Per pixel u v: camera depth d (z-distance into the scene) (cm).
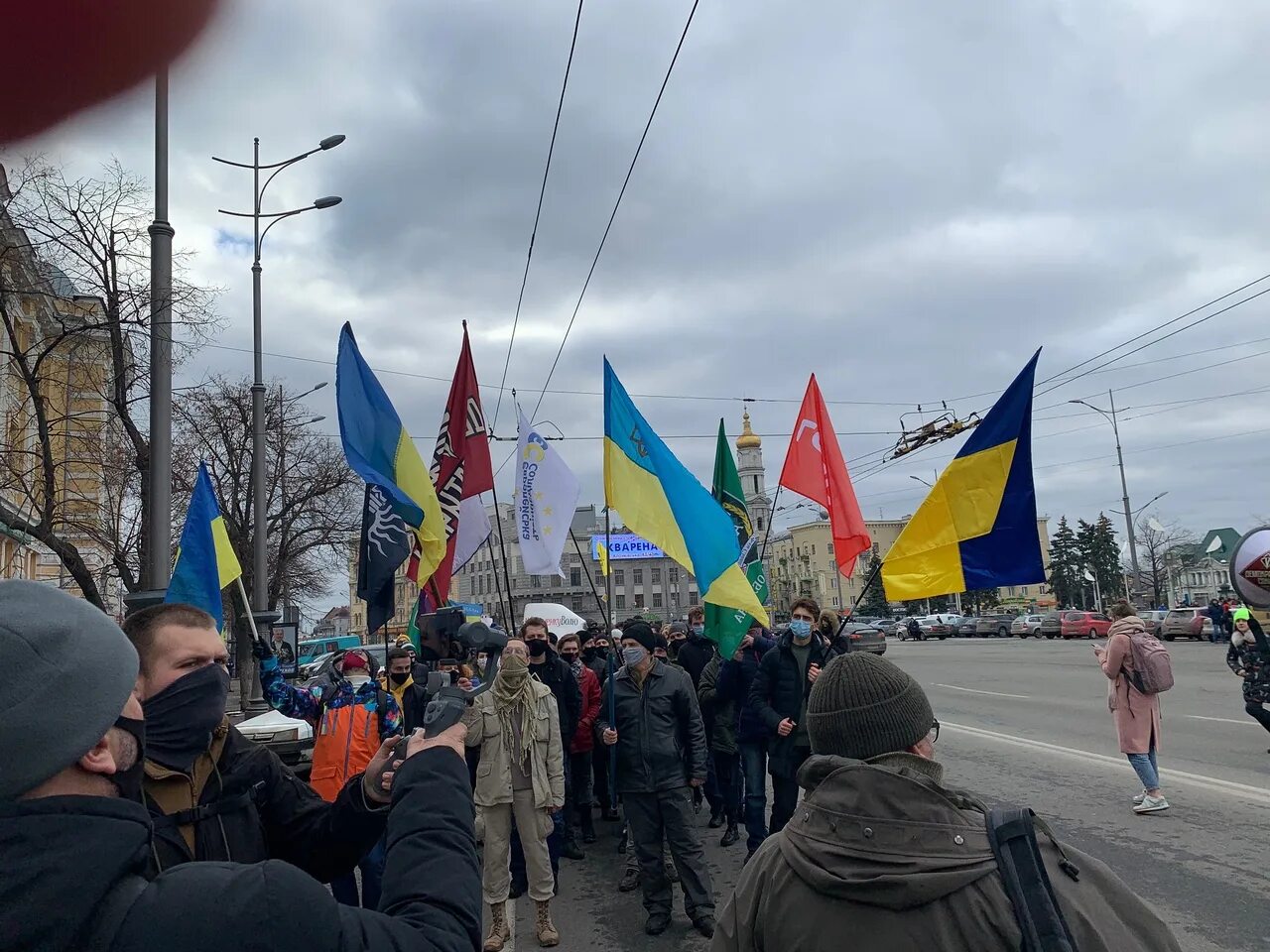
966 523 541
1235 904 531
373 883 542
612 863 729
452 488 764
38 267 1261
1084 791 836
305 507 2870
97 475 1858
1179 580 8050
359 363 646
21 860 117
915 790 174
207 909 123
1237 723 1212
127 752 142
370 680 587
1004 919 160
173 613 225
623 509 697
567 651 851
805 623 618
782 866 184
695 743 574
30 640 126
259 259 1845
